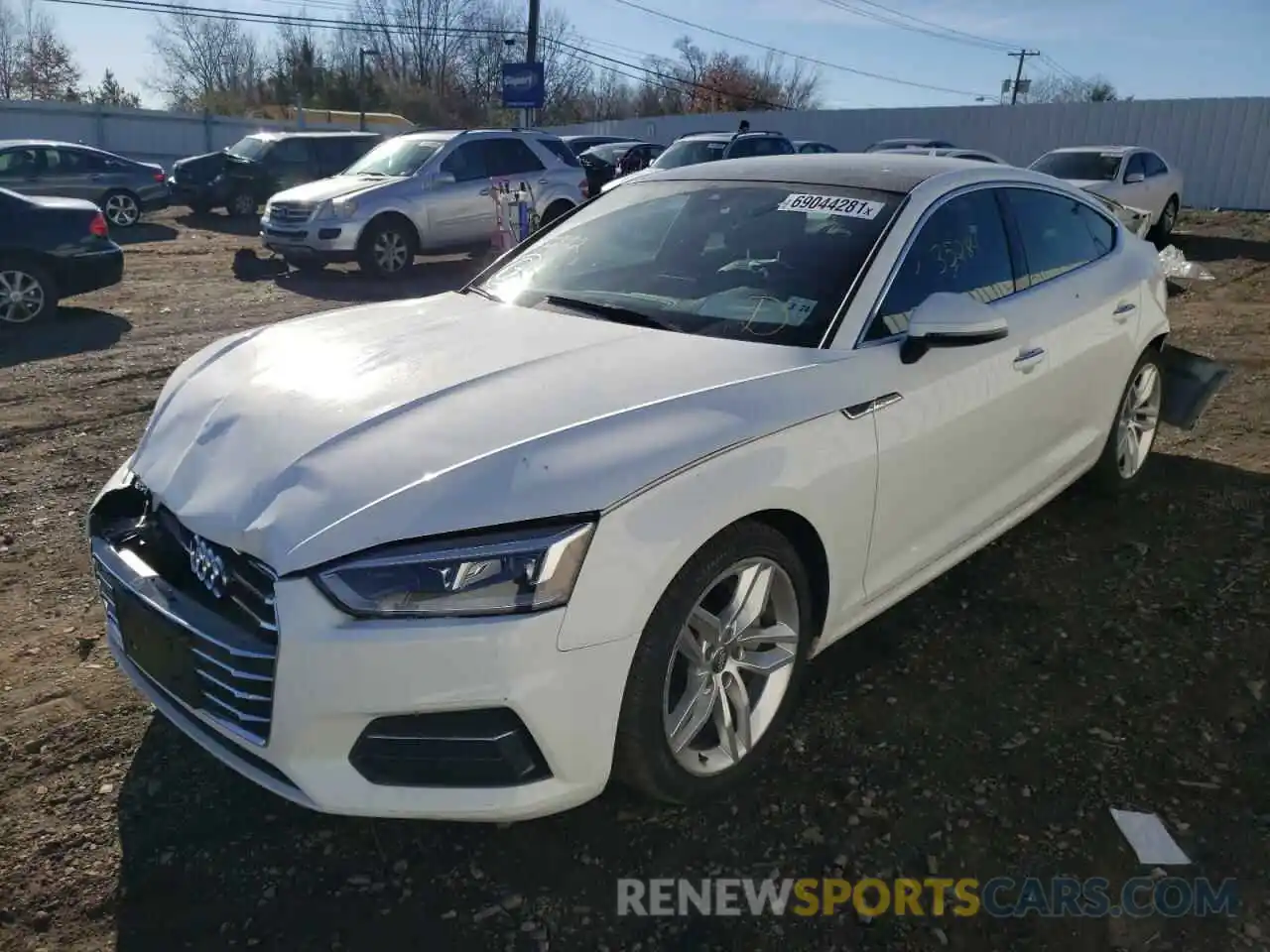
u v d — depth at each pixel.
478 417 2.40
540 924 2.26
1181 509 4.63
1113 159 15.41
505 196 11.35
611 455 2.28
